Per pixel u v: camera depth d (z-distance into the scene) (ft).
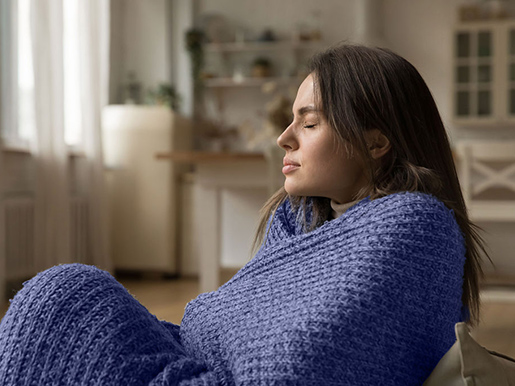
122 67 17.44
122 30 17.44
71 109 14.47
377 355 1.99
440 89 16.51
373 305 2.00
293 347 1.92
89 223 14.11
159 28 17.28
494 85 15.51
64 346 2.02
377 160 2.42
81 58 14.10
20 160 12.44
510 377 2.12
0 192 10.96
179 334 2.75
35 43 12.12
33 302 2.10
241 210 16.98
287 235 2.77
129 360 2.00
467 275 2.55
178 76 17.37
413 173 2.31
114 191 15.48
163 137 15.38
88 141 14.12
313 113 2.36
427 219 2.15
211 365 2.16
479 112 15.66
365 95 2.31
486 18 15.72
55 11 12.59
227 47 17.07
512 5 15.79
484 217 11.37
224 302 2.36
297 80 16.67
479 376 2.03
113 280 2.23
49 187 12.50
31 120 12.82
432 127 2.47
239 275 2.44
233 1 17.44
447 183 2.49
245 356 2.02
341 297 2.01
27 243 12.06
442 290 2.13
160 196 15.34
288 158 2.44
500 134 16.07
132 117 15.38
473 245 2.55
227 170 12.42
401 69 2.40
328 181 2.37
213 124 17.49
